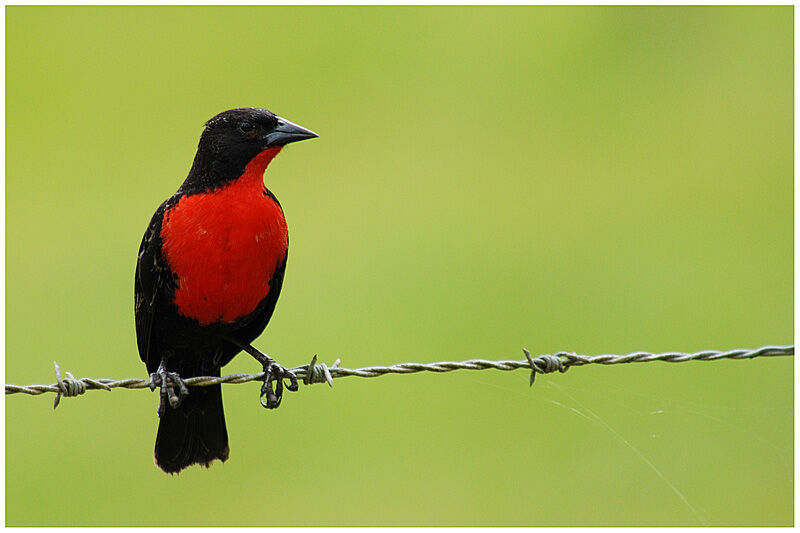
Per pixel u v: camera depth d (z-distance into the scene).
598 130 16.64
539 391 12.00
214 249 7.69
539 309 13.79
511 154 15.94
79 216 14.73
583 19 18.17
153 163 15.54
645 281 14.30
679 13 18.17
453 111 16.75
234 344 8.30
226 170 7.74
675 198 15.52
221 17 17.67
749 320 13.82
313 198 15.19
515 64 17.20
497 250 14.62
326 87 16.80
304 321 13.30
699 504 11.05
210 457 8.23
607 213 15.41
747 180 15.75
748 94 17.09
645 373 12.47
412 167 15.78
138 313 8.05
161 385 7.86
